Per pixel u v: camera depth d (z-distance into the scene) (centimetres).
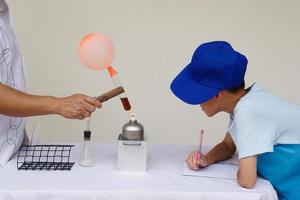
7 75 115
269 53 203
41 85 204
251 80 206
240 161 99
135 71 204
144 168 109
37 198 92
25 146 129
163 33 201
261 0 198
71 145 132
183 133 212
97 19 199
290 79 206
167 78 206
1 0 118
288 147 104
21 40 199
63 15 198
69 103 107
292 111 106
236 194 94
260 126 99
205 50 106
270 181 108
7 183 97
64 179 101
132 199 94
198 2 198
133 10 199
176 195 94
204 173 109
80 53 109
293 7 199
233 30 201
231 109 112
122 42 202
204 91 105
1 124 114
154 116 209
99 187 96
